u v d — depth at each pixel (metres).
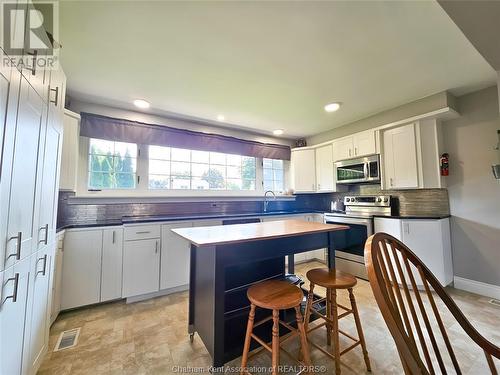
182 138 3.35
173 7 1.42
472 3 1.14
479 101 2.60
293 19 1.52
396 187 3.02
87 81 2.30
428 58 1.97
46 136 1.38
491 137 2.53
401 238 2.78
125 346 1.77
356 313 1.55
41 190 1.34
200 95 2.63
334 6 1.42
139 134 3.03
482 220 2.60
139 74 2.19
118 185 2.98
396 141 3.03
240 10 1.44
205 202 3.65
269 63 2.02
